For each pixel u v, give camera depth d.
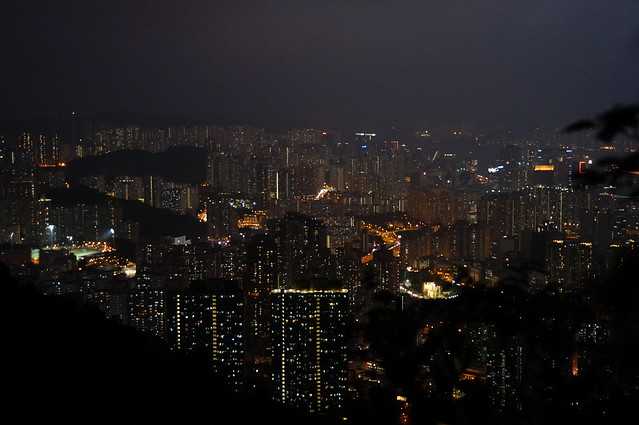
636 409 4.10
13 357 6.29
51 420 5.32
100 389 6.05
